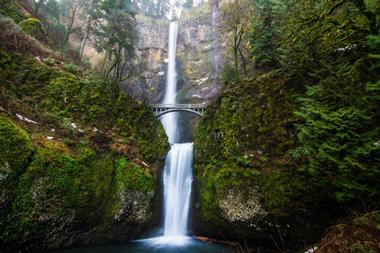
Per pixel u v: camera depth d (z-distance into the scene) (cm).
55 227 965
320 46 1030
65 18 4081
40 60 1418
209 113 1529
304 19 928
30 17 2214
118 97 1512
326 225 893
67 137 1138
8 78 1171
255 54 1931
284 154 1080
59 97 1270
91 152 1139
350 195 625
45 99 1222
